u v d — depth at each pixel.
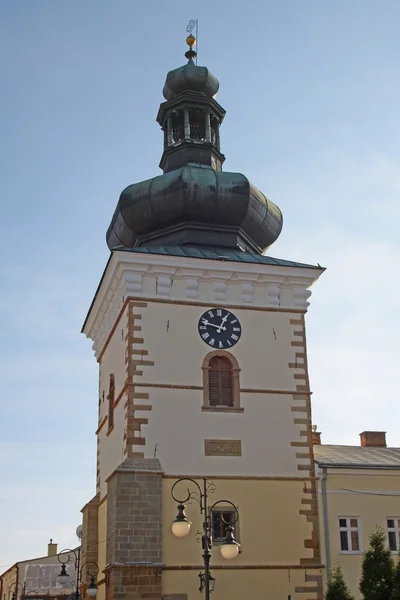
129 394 37.00
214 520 35.84
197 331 38.97
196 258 39.44
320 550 36.53
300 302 41.03
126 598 33.53
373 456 41.16
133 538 34.50
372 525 37.56
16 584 73.81
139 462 35.94
